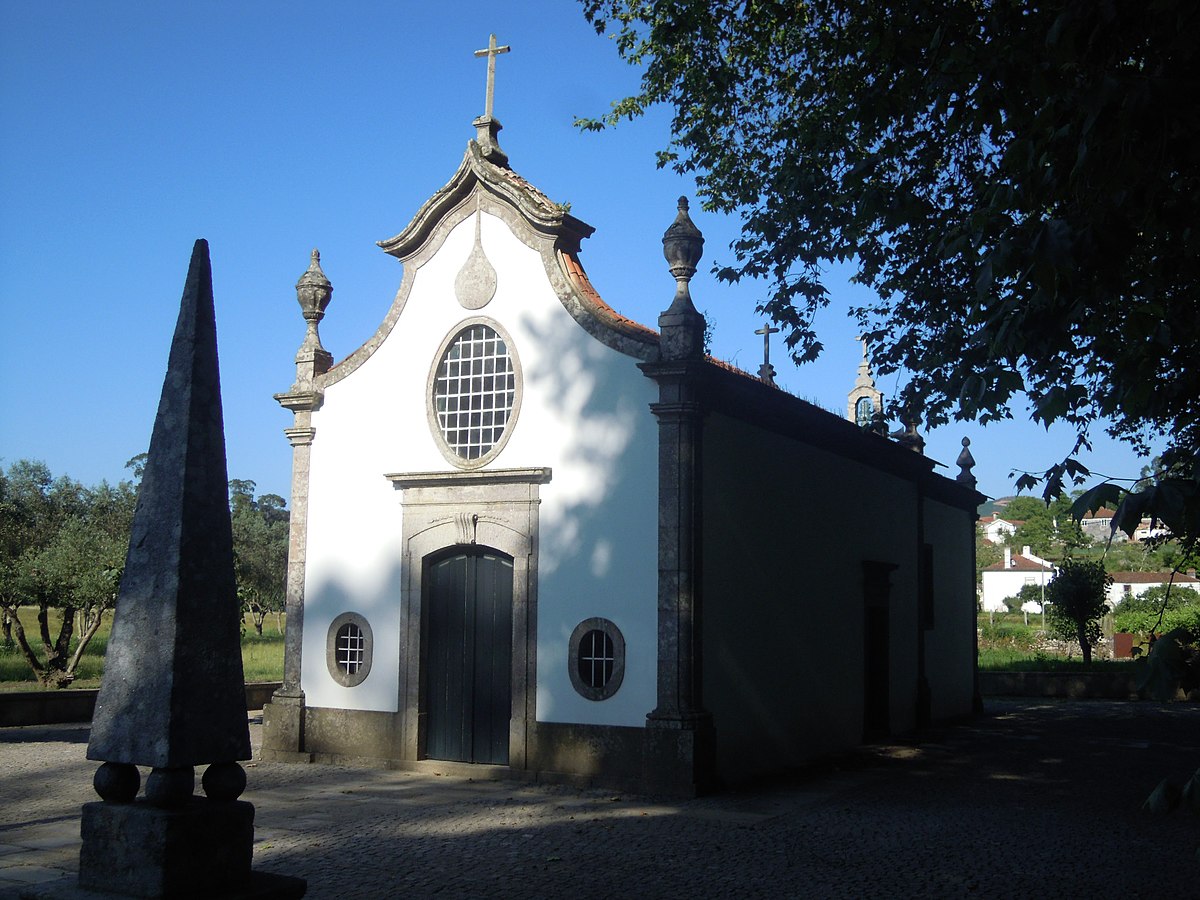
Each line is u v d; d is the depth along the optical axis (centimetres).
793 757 1448
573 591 1286
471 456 1399
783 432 1496
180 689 502
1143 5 527
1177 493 371
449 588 1396
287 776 1316
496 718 1337
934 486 2183
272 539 4231
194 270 551
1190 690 356
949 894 770
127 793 509
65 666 2494
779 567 1450
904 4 951
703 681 1225
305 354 1542
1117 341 666
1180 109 443
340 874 811
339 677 1440
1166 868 856
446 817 1045
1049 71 580
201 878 493
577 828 994
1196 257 632
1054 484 645
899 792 1241
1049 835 984
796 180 1235
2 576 2400
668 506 1228
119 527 3047
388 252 1491
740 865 852
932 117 1156
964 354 1145
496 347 1402
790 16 1344
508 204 1406
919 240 1255
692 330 1247
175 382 538
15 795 1138
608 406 1295
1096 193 533
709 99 1447
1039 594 6888
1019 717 2259
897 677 1892
